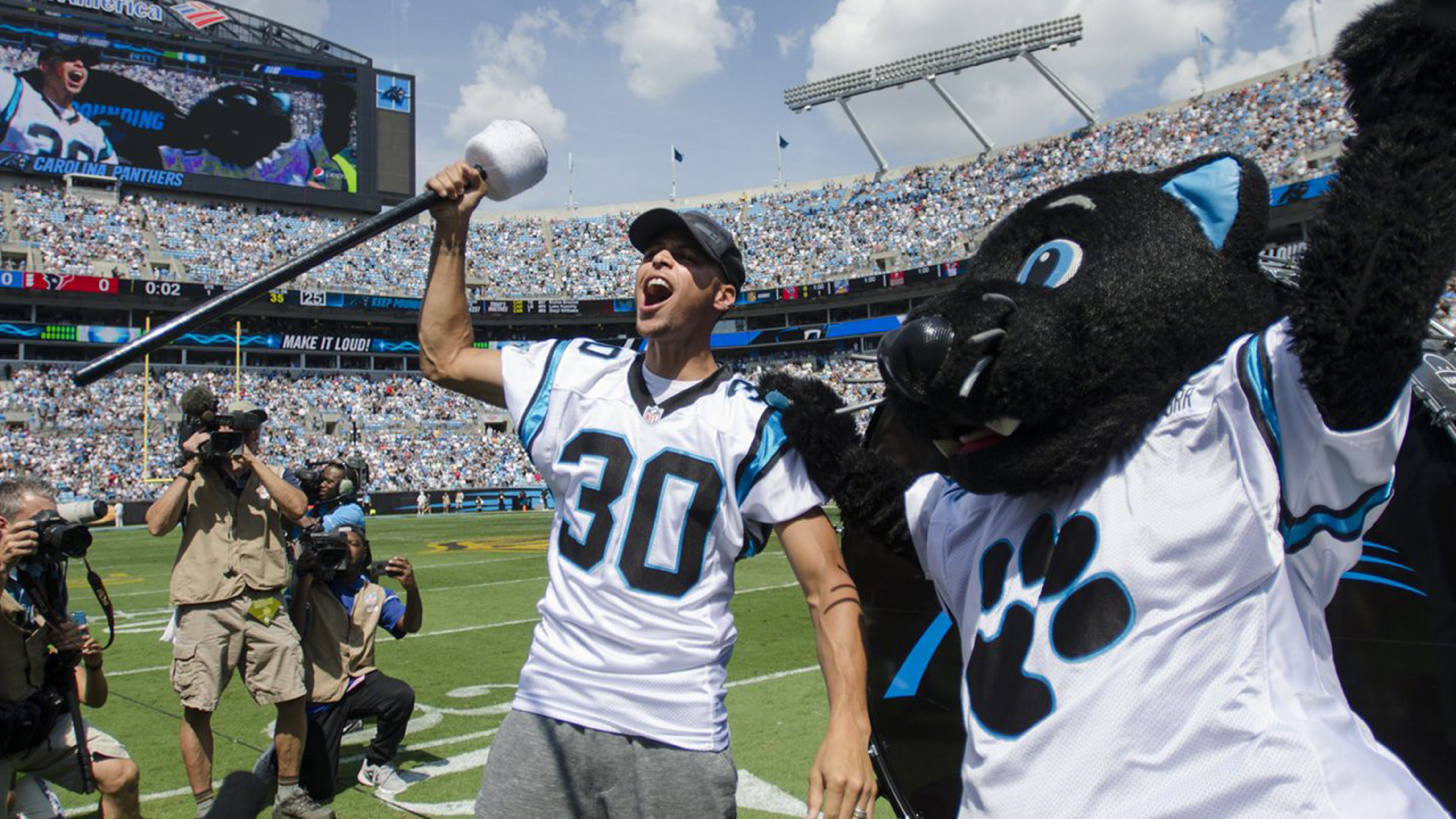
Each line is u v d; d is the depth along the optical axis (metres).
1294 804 1.35
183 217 39.31
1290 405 1.40
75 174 36.25
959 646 2.65
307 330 41.78
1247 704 1.42
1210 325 1.57
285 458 35.31
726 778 2.12
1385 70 1.33
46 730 3.55
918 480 2.09
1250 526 1.44
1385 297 1.26
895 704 2.74
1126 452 1.59
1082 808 1.43
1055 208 1.76
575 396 2.33
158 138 37.56
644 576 2.14
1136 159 35.94
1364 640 2.30
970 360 1.50
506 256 47.38
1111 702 1.46
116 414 34.03
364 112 41.41
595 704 2.10
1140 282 1.54
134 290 35.62
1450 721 2.18
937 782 2.67
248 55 39.06
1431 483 2.18
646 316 2.27
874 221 43.41
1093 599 1.52
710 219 2.32
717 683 2.15
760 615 9.65
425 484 36.62
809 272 43.16
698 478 2.15
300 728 4.12
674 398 2.28
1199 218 1.67
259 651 4.05
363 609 4.58
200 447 4.04
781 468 2.13
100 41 36.56
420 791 4.50
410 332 43.81
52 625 3.58
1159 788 1.41
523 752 2.15
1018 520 1.70
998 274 1.79
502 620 9.86
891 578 2.76
